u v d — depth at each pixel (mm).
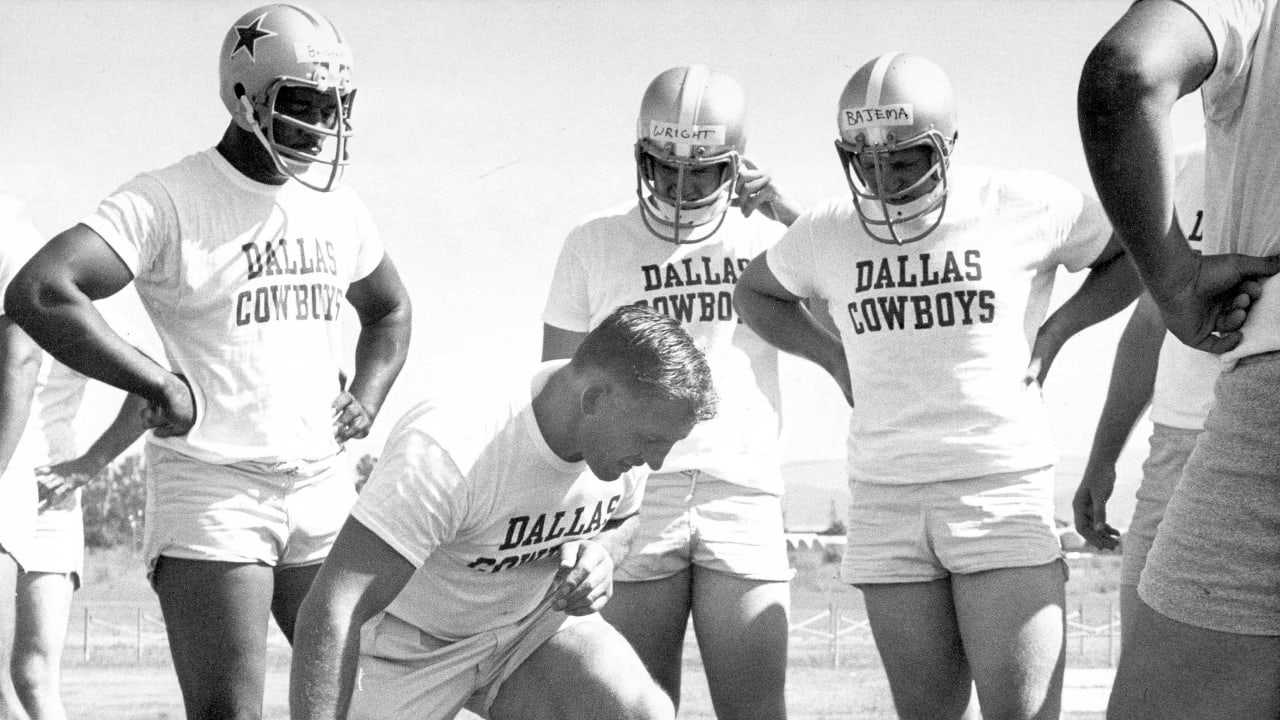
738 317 4539
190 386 3783
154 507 3838
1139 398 4449
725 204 4512
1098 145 2406
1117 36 2398
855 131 3887
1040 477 3943
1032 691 3832
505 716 3555
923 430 3963
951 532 3910
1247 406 2477
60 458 5449
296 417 3846
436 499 3086
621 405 3029
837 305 4152
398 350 4348
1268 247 2516
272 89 3689
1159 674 2561
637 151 4406
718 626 4406
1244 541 2455
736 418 4457
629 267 4539
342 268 4047
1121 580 4363
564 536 3363
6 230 4184
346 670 3023
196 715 3795
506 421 3152
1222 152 2609
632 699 3400
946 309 3949
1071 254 4059
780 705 4441
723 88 4355
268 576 3826
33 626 5043
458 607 3398
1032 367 4027
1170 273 2471
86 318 3600
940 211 3973
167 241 3732
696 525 4398
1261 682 2461
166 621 3855
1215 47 2422
